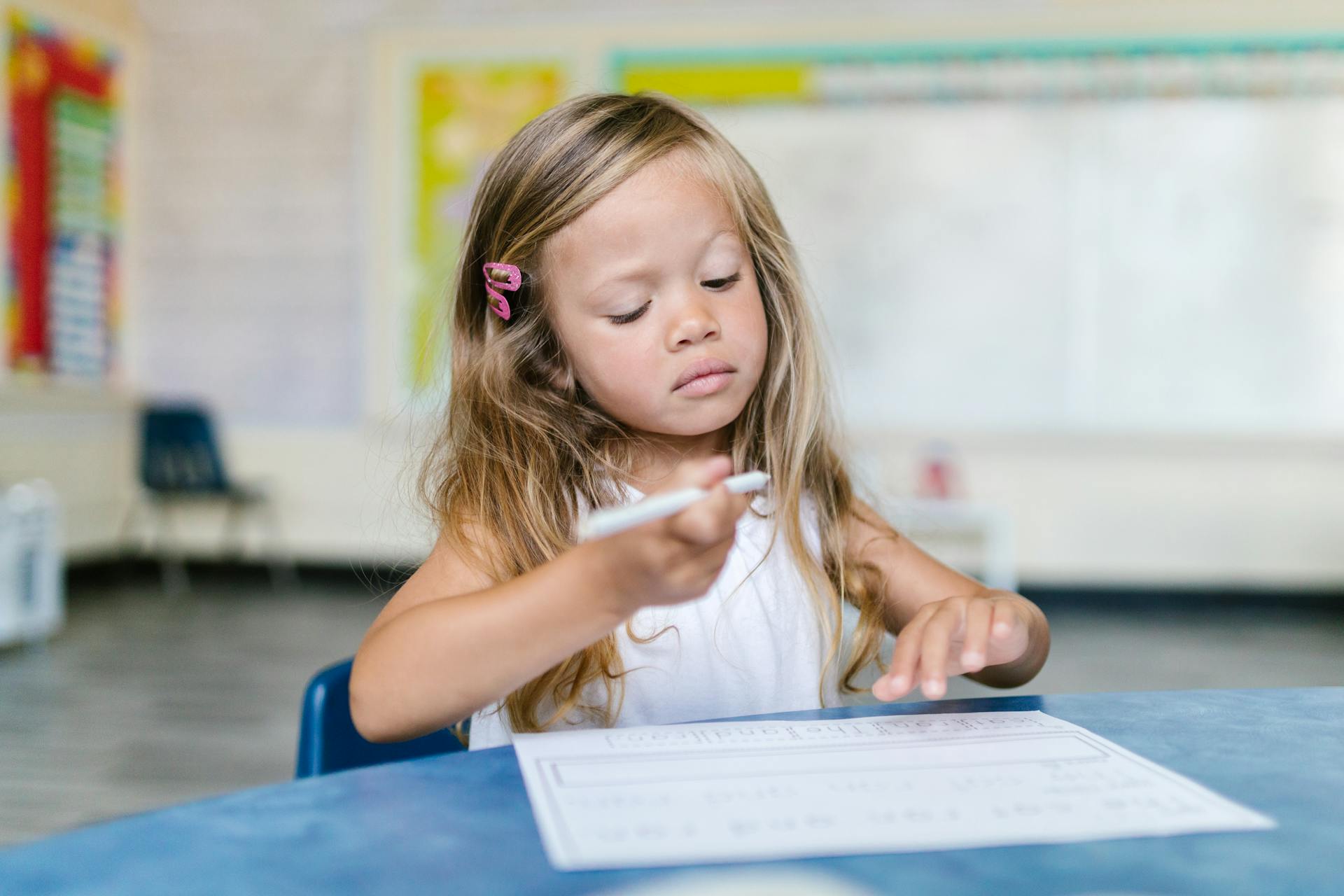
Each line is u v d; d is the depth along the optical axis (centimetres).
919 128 447
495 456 72
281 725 258
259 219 482
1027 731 54
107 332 475
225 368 487
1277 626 400
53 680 296
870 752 51
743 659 75
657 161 64
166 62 483
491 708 71
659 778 47
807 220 455
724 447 79
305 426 484
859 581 79
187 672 309
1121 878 38
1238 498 438
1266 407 435
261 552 487
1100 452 443
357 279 478
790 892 36
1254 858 39
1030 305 444
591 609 50
